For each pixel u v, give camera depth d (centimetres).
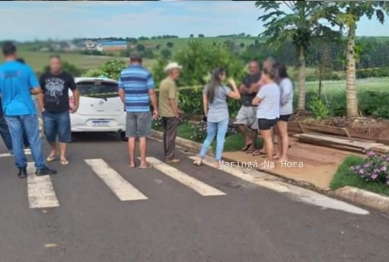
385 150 769
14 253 415
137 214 532
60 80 677
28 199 596
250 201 588
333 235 461
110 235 461
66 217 521
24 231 474
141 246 431
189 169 787
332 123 940
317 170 729
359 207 562
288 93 359
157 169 787
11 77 679
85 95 833
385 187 588
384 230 477
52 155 860
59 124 820
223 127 795
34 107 718
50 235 461
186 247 429
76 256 407
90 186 667
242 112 847
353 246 432
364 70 833
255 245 434
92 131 1054
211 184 681
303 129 942
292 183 688
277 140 813
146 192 634
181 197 608
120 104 1071
